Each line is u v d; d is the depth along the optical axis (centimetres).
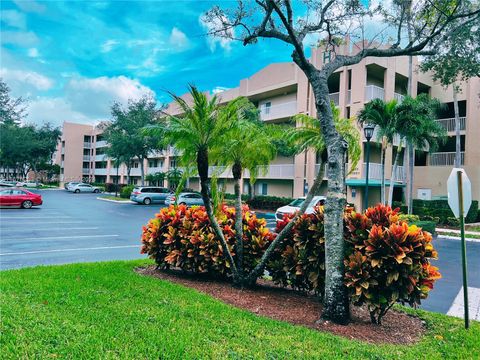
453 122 2430
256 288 648
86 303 495
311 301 582
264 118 2795
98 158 6000
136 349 357
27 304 479
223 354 359
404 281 457
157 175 3822
